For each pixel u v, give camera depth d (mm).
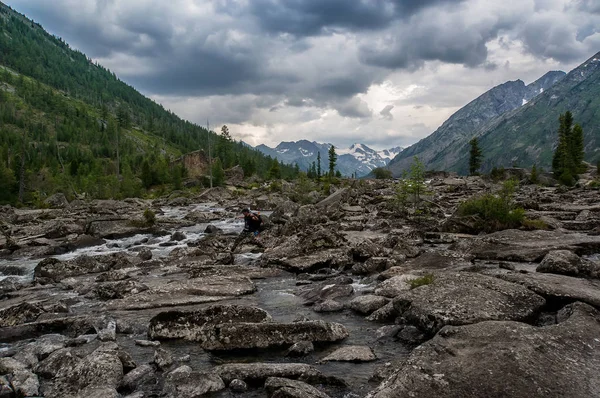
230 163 147875
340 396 6465
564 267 12242
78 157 163000
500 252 16281
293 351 8305
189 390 6691
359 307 11086
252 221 22578
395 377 6156
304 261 17344
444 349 6859
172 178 104625
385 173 115375
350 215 36125
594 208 29312
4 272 20281
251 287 14070
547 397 5469
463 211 25516
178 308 12312
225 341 8750
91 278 17500
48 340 9414
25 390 6914
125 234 31422
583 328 7523
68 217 43906
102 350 8164
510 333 7246
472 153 127438
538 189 60250
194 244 24734
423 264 15180
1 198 72625
